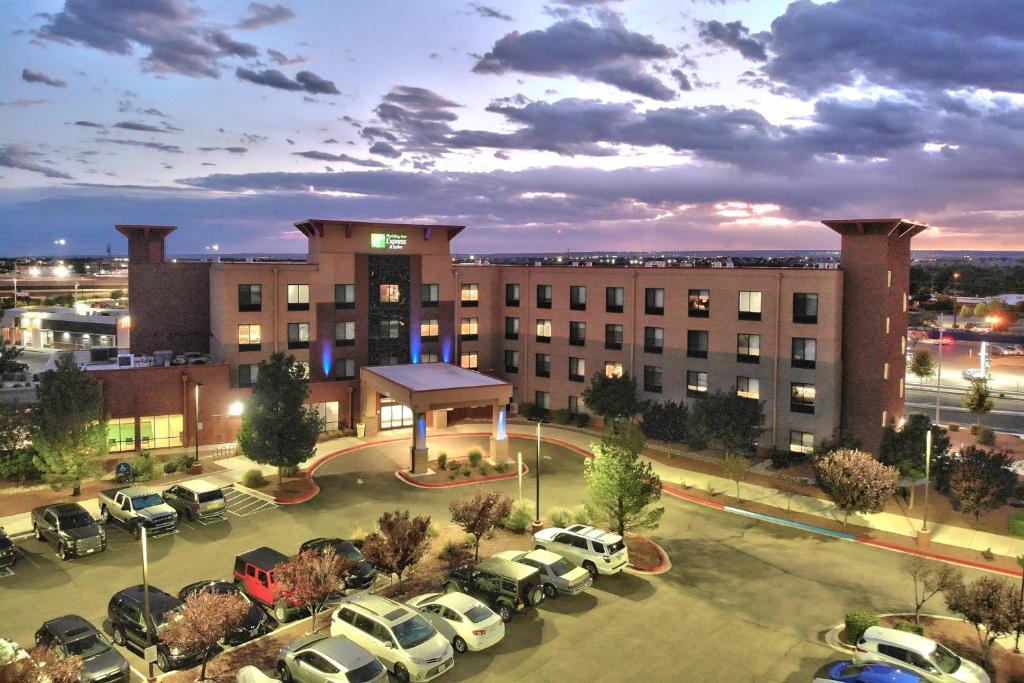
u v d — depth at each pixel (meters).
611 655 24.48
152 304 59.97
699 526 38.38
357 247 60.41
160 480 44.75
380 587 30.31
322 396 58.12
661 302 57.75
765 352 51.62
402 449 54.78
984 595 23.97
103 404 49.12
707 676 23.23
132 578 30.78
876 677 20.77
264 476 46.47
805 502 42.06
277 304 57.00
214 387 53.31
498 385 50.47
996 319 143.25
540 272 66.38
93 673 21.73
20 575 31.00
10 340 83.50
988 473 37.47
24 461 42.50
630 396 57.09
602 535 31.92
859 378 48.62
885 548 35.28
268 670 23.47
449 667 22.83
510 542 35.47
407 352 63.56
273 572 27.02
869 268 47.84
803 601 29.27
